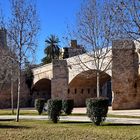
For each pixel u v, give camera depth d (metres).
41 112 40.09
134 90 44.16
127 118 30.42
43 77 63.19
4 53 38.19
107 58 43.50
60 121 28.22
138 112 38.06
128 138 16.77
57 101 27.25
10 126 23.73
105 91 64.50
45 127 22.78
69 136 17.78
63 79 57.41
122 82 43.75
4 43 39.66
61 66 57.31
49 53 90.56
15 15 31.23
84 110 48.31
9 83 66.50
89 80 56.94
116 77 43.69
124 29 21.23
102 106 24.17
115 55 40.88
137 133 18.72
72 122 27.20
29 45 30.12
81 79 55.62
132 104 44.12
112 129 21.00
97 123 24.17
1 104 66.00
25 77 69.12
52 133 19.02
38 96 70.31
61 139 16.86
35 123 26.53
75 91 59.28
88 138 16.98
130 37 21.39
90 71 47.44
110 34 35.38
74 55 55.59
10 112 45.41
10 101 66.88
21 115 38.84
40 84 68.19
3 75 49.06
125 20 21.02
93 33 36.91
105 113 24.28
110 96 64.44
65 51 62.81
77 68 52.38
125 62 43.00
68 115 36.59
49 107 27.36
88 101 24.59
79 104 59.66
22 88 68.50
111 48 40.19
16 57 31.31
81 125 24.31
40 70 64.62
